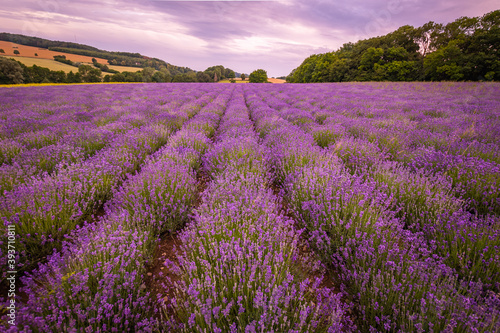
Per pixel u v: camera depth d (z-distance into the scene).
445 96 16.14
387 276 1.93
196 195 4.08
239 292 1.89
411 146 5.83
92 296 1.88
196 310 1.70
